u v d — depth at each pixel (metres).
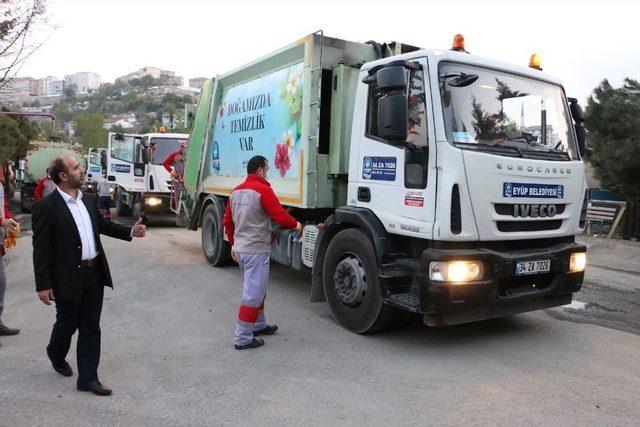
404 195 5.29
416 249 5.38
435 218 4.96
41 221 3.97
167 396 4.21
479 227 4.98
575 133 6.06
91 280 4.20
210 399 4.17
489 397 4.24
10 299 7.09
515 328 6.09
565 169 5.57
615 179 13.86
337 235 6.03
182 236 13.75
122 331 5.82
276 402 4.12
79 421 3.79
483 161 4.96
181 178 11.27
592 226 14.49
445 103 5.06
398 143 5.31
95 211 4.31
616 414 3.97
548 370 4.82
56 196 4.07
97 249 4.24
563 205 5.64
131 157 16.28
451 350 5.33
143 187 15.53
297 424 3.79
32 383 4.41
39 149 21.33
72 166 4.11
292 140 7.04
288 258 7.38
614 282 8.78
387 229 5.46
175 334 5.74
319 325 6.13
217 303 7.02
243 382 4.49
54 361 4.46
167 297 7.30
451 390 4.37
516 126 5.51
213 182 9.61
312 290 6.42
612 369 4.86
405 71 5.23
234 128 8.84
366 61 6.84
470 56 5.39
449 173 4.88
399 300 5.21
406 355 5.17
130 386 4.39
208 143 9.89
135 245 11.91
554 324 6.26
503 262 5.05
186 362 4.93
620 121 13.39
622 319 6.52
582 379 4.62
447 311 4.89
